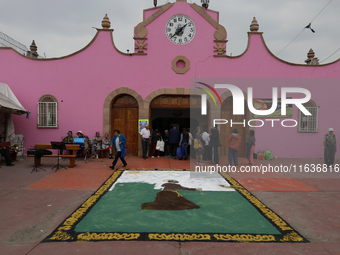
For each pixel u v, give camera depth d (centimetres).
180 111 1703
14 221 391
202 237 338
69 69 1137
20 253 293
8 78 1131
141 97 1141
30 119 1132
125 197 520
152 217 409
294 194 565
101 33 1143
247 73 1179
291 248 314
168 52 1152
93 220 394
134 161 1016
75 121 1135
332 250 311
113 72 1143
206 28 1162
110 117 1153
